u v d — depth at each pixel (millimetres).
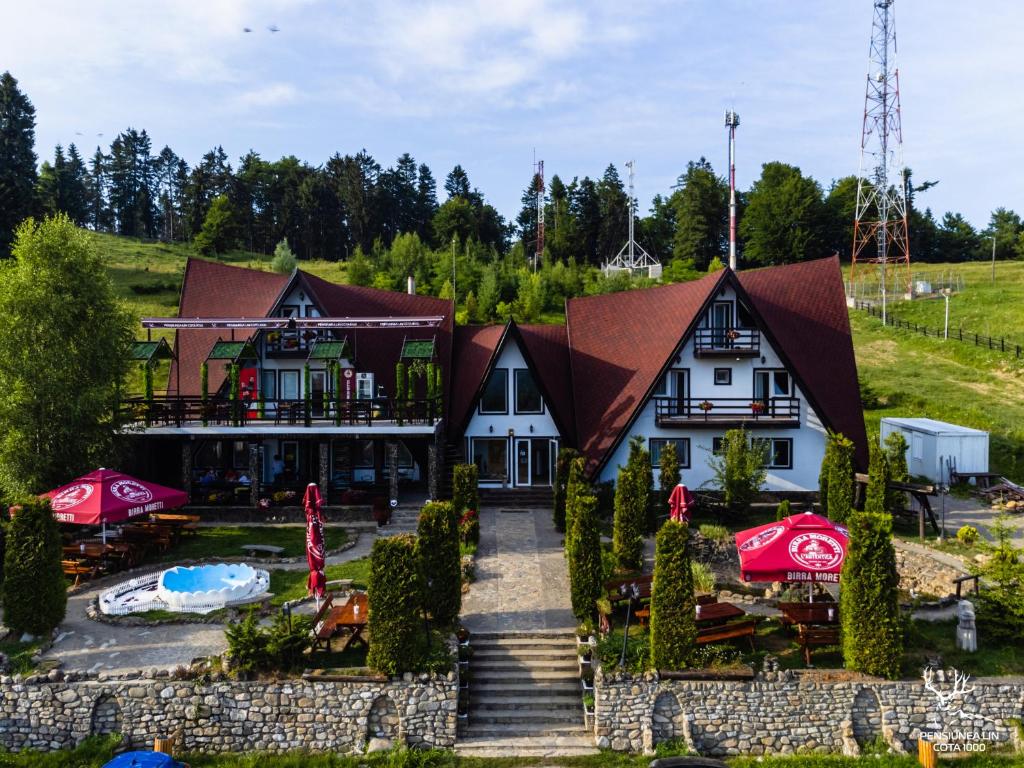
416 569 19203
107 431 30516
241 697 18812
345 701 18812
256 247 126938
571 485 26609
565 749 18703
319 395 37875
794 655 20438
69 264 29141
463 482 30469
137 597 23641
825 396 36500
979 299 72750
